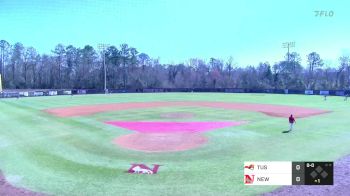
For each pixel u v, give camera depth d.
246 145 17.06
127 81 108.44
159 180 11.56
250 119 27.98
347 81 94.94
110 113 33.41
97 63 109.12
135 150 16.20
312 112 33.44
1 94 60.25
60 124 25.41
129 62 112.50
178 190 10.55
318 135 19.83
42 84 104.56
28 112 34.38
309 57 105.38
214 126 23.94
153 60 117.06
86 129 22.84
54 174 12.38
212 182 11.26
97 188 10.83
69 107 40.34
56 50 107.38
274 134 20.27
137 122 26.47
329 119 27.58
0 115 31.78
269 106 41.09
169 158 14.59
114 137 19.69
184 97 62.69
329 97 60.09
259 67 112.75
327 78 101.06
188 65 118.62
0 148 16.98
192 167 13.11
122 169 12.94
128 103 47.16
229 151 15.77
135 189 10.70
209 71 118.06
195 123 25.70
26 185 11.18
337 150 15.77
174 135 20.25
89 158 14.72
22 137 19.97
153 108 39.09
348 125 24.00
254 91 81.25
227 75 117.38
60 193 10.41
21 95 64.06
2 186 11.09
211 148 16.47
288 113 32.62
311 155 14.80
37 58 105.88
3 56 102.06
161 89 87.81
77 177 11.99
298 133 20.56
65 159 14.57
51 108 38.97
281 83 98.62
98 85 105.69
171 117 29.91
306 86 96.31
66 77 106.88
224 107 40.06
